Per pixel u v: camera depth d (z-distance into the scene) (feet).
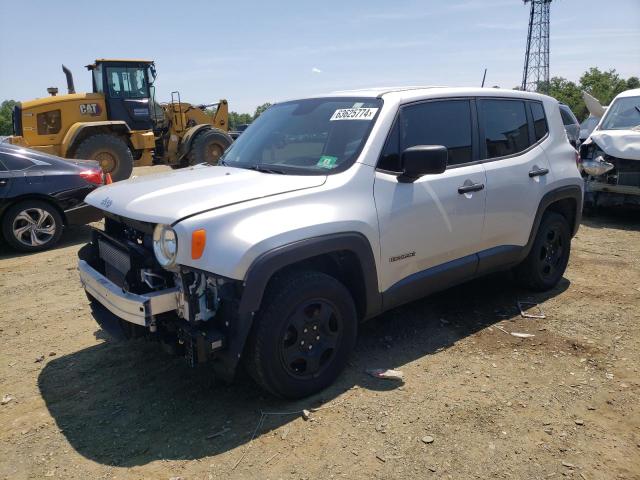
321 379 10.93
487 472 8.64
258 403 10.77
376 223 11.26
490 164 14.02
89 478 8.76
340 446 9.35
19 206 23.35
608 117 28.30
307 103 13.96
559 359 12.32
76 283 19.03
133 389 11.53
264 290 9.84
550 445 9.27
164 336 10.26
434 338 13.56
